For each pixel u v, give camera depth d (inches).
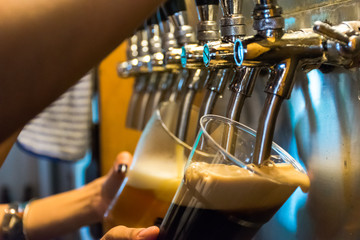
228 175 17.5
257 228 18.8
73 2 12.9
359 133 20.5
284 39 18.1
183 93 27.0
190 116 25.4
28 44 12.6
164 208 23.4
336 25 20.1
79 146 55.6
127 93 50.1
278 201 18.2
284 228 24.7
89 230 52.2
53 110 57.0
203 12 21.5
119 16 13.4
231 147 19.3
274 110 18.2
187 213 18.6
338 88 21.4
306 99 23.2
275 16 18.2
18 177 66.6
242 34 19.8
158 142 24.6
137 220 24.3
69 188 63.3
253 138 19.5
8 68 12.6
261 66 18.7
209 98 22.5
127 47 36.1
